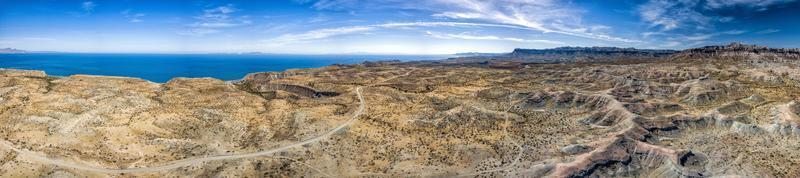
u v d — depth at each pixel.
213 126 124.19
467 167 98.88
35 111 114.12
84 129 107.44
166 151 103.81
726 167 94.00
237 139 117.25
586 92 166.88
